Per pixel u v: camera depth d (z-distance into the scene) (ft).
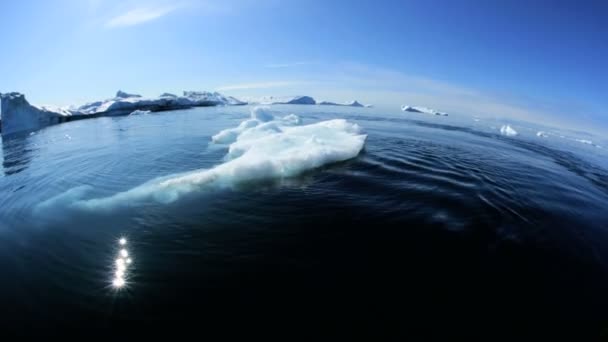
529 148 54.13
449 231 16.48
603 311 11.69
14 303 11.25
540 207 21.26
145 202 19.81
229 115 93.76
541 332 10.43
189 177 23.02
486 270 13.41
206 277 12.38
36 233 16.55
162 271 12.82
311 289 11.71
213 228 16.43
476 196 21.90
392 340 9.62
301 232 16.03
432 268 13.28
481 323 10.53
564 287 12.85
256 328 9.90
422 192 22.36
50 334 9.83
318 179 24.82
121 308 10.81
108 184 24.40
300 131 40.32
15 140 52.08
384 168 28.89
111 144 42.42
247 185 22.94
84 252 14.56
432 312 10.82
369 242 15.15
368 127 67.77
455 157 36.73
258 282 12.06
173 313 10.52
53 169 30.01
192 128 59.16
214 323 10.09
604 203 24.67
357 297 11.35
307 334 9.72
